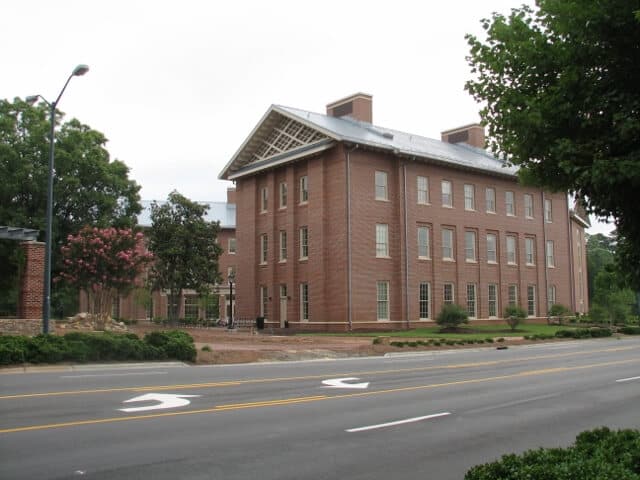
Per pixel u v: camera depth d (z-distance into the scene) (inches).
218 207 2753.4
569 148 236.8
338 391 562.3
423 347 1172.5
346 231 1557.6
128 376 642.2
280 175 1785.2
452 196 1834.4
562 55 245.0
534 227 2100.1
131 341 802.8
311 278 1622.8
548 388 606.9
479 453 331.3
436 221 1769.2
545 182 271.3
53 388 534.6
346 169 1574.8
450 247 1818.4
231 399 500.7
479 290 1877.5
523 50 253.3
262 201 1854.1
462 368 800.9
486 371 763.4
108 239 1236.5
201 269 1697.8
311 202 1644.9
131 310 2342.5
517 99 257.9
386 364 857.5
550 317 2080.5
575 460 208.1
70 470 281.9
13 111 1643.7
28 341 731.4
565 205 2240.4
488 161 2011.6
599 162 222.1
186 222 1720.0
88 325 1214.9
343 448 338.0
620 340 1514.5
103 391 520.7
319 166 1630.2
